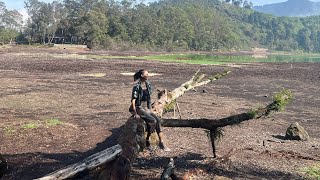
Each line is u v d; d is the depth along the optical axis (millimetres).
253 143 11227
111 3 137875
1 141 10555
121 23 125750
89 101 19438
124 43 117688
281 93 9914
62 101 19141
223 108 18500
